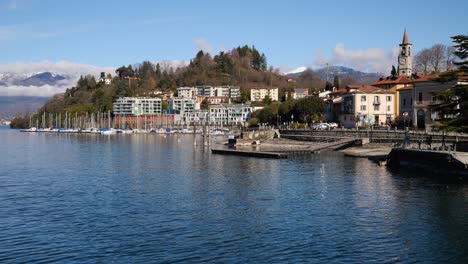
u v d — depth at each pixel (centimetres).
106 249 4025
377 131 13075
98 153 13825
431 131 12062
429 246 4047
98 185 7231
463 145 8369
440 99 7944
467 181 7162
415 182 7138
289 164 10038
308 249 3972
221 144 18525
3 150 15250
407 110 16000
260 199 6031
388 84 18712
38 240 4284
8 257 3859
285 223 4791
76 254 3909
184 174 8544
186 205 5688
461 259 3744
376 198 5975
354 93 17638
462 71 7956
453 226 4638
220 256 3822
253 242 4172
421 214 5109
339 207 5491
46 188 6962
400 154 8944
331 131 15175
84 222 4891
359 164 9712
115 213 5281
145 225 4753
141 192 6588
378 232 4447
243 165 10031
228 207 5562
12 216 5172
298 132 16925
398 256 3806
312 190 6631
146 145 17925
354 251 3919
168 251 3956
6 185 7269
